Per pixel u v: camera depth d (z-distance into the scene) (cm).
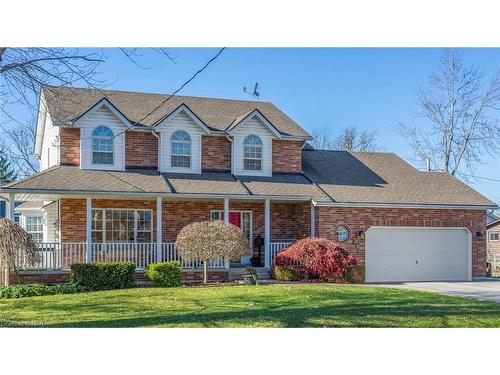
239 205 2559
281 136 2592
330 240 2395
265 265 2352
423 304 1482
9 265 1889
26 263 1972
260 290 1814
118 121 2370
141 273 2180
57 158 2383
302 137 2630
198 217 2494
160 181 2311
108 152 2355
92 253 2198
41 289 1838
